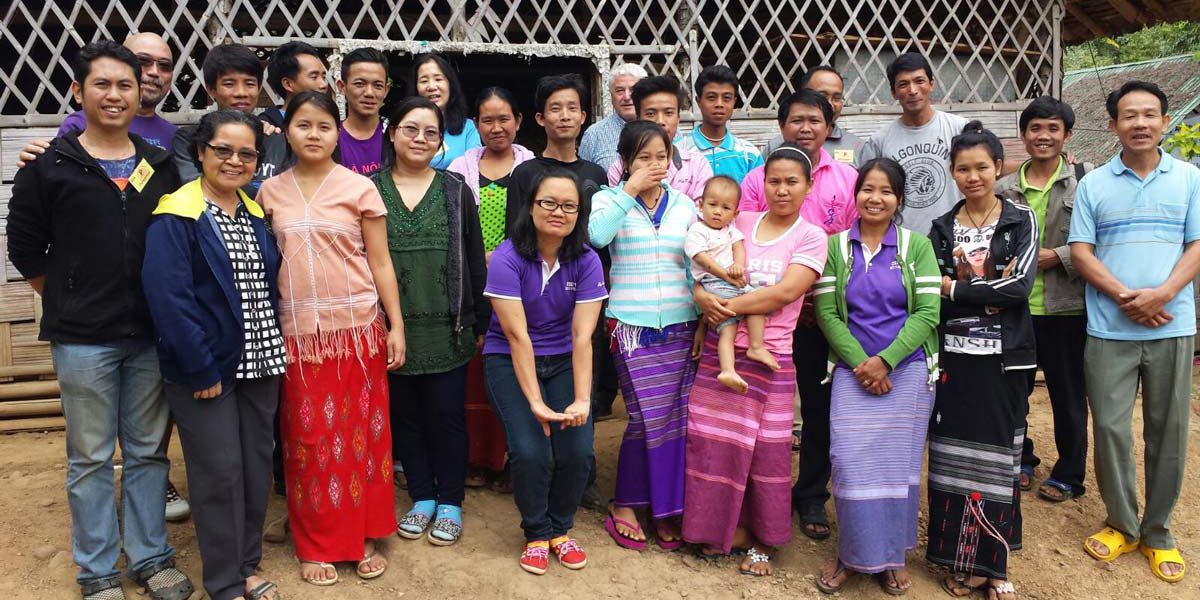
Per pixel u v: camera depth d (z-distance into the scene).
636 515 3.79
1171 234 3.51
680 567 3.39
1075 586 3.53
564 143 3.61
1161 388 3.54
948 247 3.41
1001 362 3.24
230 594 2.82
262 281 2.84
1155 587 3.55
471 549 3.37
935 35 5.89
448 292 3.33
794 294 3.19
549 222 2.99
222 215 2.72
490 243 3.72
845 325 3.29
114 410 2.86
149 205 2.82
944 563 3.35
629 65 4.31
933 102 6.04
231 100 3.68
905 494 3.22
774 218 3.34
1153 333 3.51
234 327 2.72
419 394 3.47
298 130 2.89
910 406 3.23
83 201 2.71
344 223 2.97
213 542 2.80
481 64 7.71
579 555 3.27
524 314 3.10
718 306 3.24
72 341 2.74
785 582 3.37
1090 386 3.70
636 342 3.38
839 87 4.30
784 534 3.35
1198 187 3.50
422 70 4.00
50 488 3.96
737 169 4.10
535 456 3.14
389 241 3.29
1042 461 4.60
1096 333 3.65
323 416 2.99
